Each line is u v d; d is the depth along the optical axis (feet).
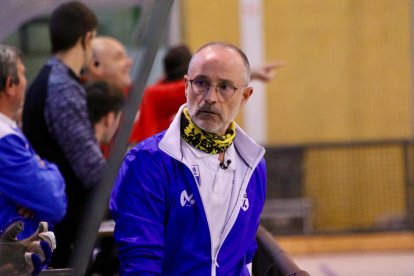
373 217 66.74
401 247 61.00
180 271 18.79
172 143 18.62
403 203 66.54
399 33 68.64
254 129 69.15
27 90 27.55
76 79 27.61
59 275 19.79
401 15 68.44
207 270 18.84
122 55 33.47
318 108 69.21
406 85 69.00
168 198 18.62
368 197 66.69
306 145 64.85
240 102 18.81
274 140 69.26
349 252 60.80
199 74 18.28
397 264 56.80
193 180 18.70
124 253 18.16
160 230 18.44
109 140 29.04
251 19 68.08
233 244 19.22
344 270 55.36
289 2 68.28
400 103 69.21
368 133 69.41
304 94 69.10
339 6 68.49
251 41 68.28
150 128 33.53
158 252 18.21
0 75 22.59
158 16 21.36
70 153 26.61
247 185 19.53
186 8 67.31
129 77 33.73
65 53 27.58
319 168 66.44
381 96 69.31
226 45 18.66
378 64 68.90
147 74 21.21
